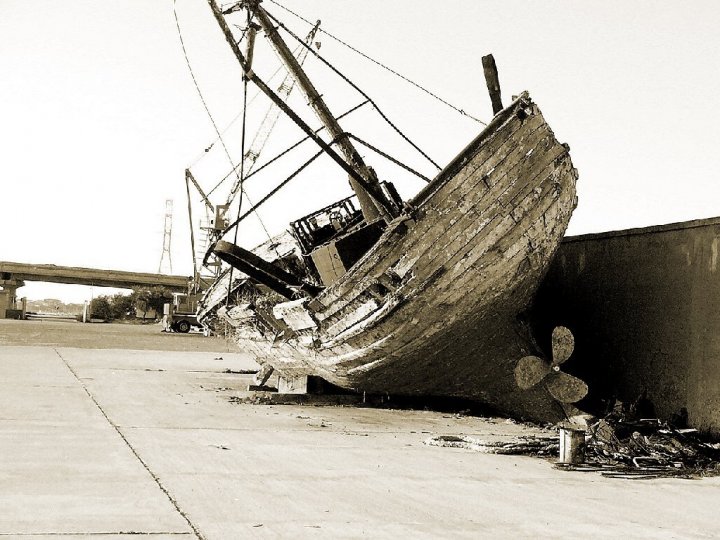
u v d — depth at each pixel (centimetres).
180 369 2211
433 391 1306
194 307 6912
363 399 1432
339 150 1333
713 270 1050
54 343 3344
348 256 1313
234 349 3834
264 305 1666
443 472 722
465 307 1104
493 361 1217
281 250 1719
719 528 531
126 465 680
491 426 1147
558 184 1100
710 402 1034
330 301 1170
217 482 622
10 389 1343
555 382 1078
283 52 1307
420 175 1313
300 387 1566
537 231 1098
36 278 9625
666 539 493
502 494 626
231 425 1023
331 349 1256
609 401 1209
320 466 725
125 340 4138
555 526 517
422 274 1056
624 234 1247
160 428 950
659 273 1162
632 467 792
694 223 1093
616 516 557
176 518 494
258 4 1247
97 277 9775
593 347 1296
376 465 746
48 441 801
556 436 999
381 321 1112
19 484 580
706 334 1053
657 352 1152
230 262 1320
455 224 1048
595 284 1307
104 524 470
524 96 1058
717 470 805
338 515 524
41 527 456
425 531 489
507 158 1054
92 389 1431
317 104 1314
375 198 1252
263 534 464
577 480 711
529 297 1203
